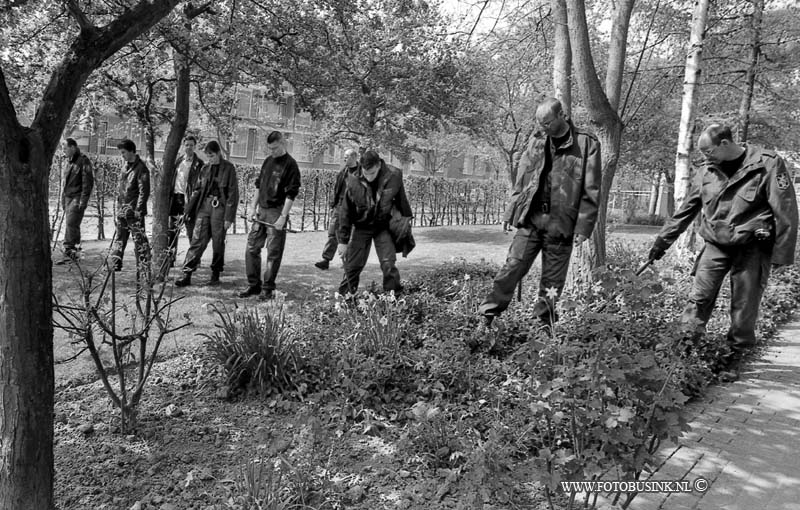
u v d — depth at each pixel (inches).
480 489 106.5
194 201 307.9
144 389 165.9
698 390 170.6
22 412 89.4
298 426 142.9
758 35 534.0
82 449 132.0
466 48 417.1
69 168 351.6
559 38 282.2
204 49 287.3
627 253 374.6
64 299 253.8
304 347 174.2
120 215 245.9
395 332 182.4
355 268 257.3
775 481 122.4
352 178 248.4
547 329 162.2
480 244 587.2
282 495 110.9
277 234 279.0
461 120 663.1
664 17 527.8
